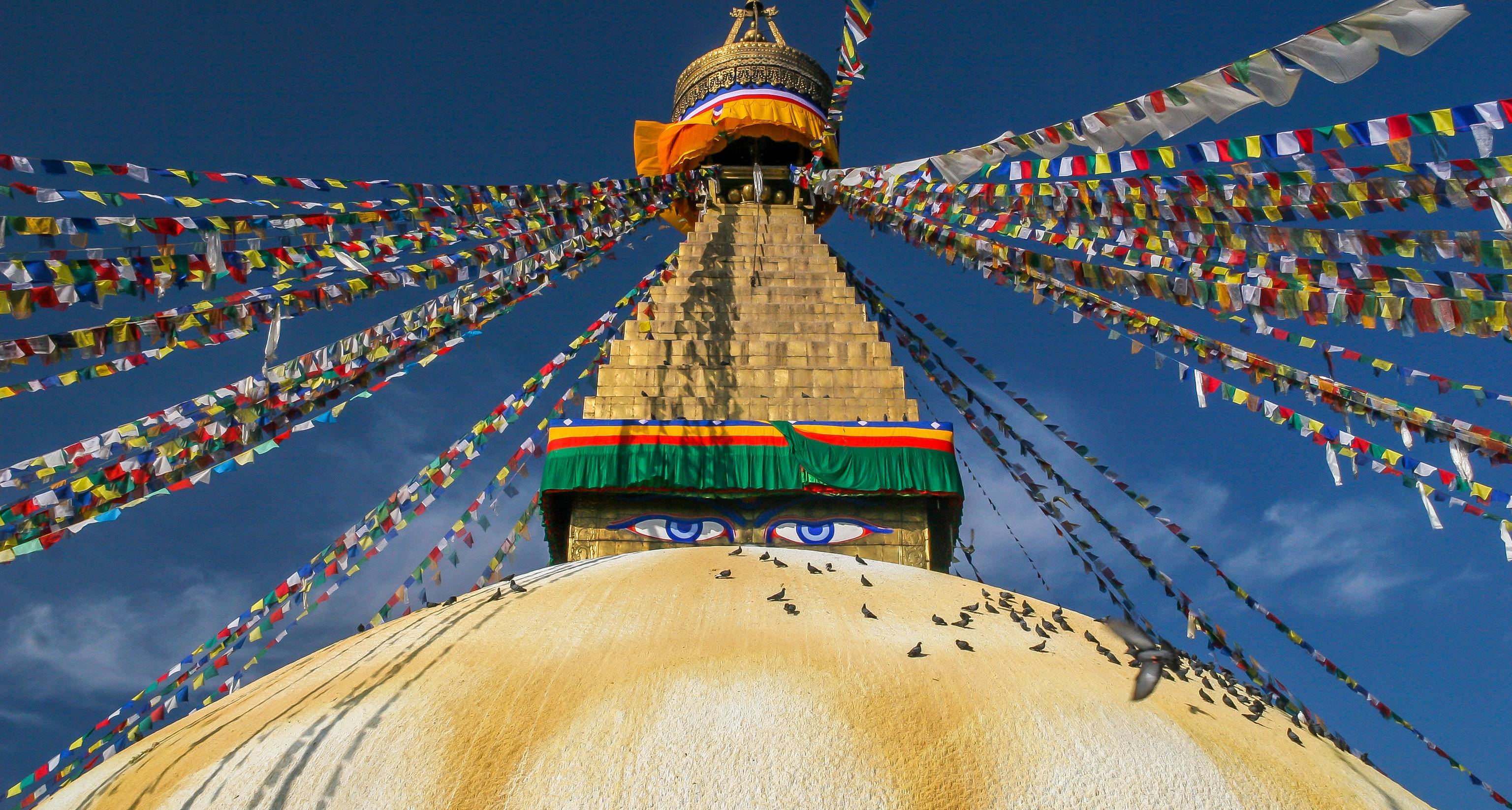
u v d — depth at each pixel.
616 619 9.77
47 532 8.80
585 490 14.81
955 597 10.95
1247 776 8.25
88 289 7.03
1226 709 9.59
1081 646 10.07
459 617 10.27
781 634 9.34
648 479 14.75
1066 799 7.68
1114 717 8.51
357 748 8.13
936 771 7.79
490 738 8.12
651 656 8.95
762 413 16.09
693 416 15.98
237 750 8.45
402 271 9.34
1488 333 6.79
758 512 15.11
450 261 9.66
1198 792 7.92
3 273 6.69
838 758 7.78
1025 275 10.82
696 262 18.53
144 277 7.27
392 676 9.09
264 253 8.05
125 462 9.14
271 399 10.05
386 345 11.26
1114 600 13.30
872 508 15.22
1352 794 8.55
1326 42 6.29
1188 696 9.55
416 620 10.70
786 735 7.92
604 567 11.67
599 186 11.67
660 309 17.48
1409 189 7.05
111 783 8.92
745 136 21.36
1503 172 6.50
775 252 18.91
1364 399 9.14
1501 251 6.58
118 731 11.53
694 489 14.80
